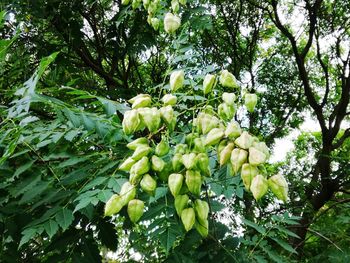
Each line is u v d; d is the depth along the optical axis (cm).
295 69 1080
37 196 259
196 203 174
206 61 793
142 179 171
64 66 566
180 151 175
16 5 526
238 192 229
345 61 1030
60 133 246
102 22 722
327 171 881
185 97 223
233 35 923
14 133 253
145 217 216
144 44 516
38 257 308
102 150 284
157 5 334
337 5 1059
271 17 968
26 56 551
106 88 791
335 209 655
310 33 962
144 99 184
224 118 181
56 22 588
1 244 268
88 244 264
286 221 284
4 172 266
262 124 1058
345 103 975
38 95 232
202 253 232
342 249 374
